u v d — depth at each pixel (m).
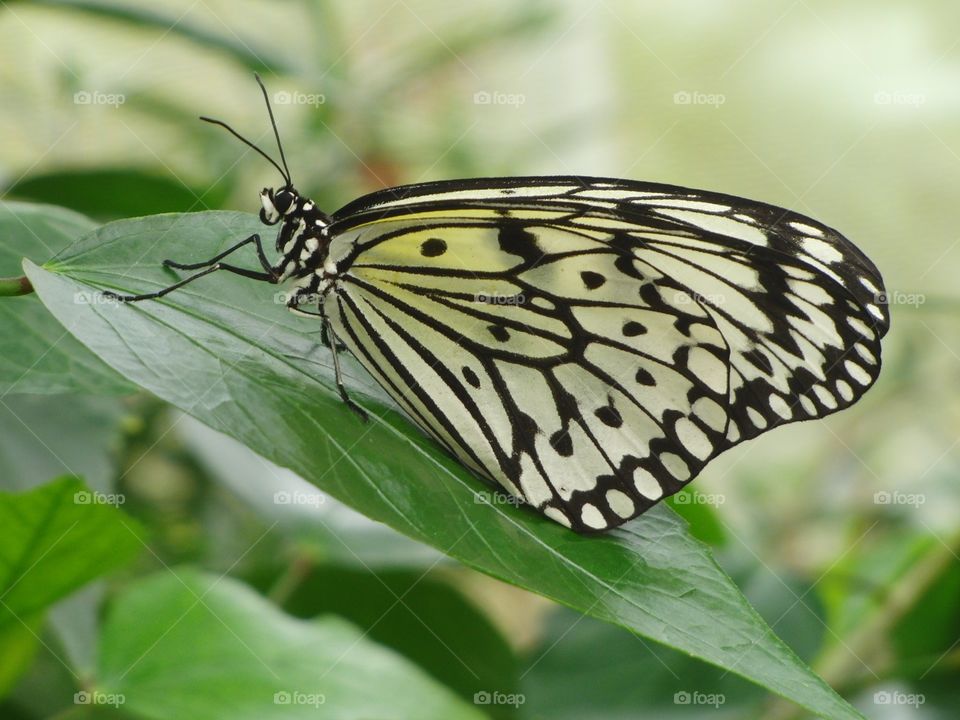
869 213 0.83
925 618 0.53
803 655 0.53
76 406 0.50
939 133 0.80
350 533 0.52
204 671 0.45
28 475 0.49
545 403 0.46
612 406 0.46
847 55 0.79
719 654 0.42
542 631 0.53
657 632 0.43
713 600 0.43
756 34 0.79
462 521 0.44
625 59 0.78
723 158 0.81
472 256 0.46
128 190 0.53
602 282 0.46
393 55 0.64
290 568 0.52
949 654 0.52
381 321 0.46
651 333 0.46
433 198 0.46
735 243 0.46
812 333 0.46
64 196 0.53
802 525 0.61
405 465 0.44
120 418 0.50
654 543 0.45
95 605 0.47
